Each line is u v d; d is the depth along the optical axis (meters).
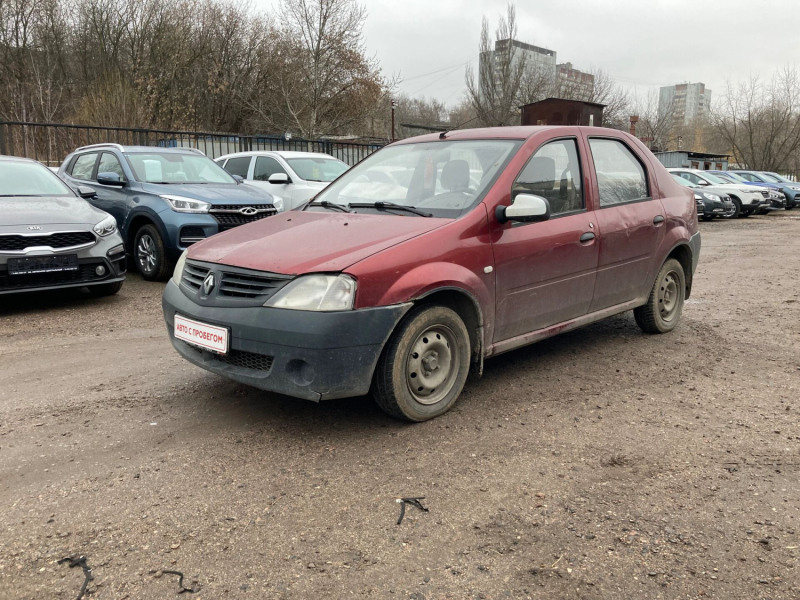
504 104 40.66
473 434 3.36
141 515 2.58
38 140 16.81
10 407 3.73
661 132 53.28
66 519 2.55
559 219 4.11
